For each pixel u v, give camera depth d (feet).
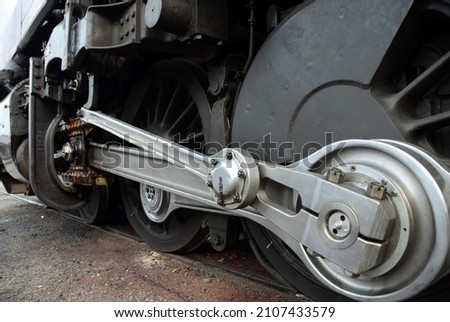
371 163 3.91
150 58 8.66
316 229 4.00
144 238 9.53
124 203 10.21
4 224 12.71
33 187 9.78
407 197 3.54
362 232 3.55
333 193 3.84
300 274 6.04
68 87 10.09
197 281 7.23
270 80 5.42
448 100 4.19
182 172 6.28
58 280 7.36
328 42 4.66
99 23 6.97
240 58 6.50
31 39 11.68
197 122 8.22
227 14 6.01
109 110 9.86
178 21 5.62
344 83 4.53
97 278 7.45
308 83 4.90
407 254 3.55
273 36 5.39
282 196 4.84
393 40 4.08
